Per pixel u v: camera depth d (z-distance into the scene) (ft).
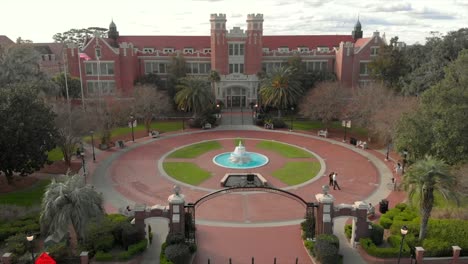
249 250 87.86
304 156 167.63
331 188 128.47
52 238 82.84
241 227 99.81
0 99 116.98
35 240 88.02
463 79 117.70
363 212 85.97
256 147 182.80
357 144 183.42
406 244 83.30
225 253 86.38
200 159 162.71
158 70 271.90
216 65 265.95
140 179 137.59
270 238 93.66
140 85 231.09
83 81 253.24
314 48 290.15
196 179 137.80
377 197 120.78
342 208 86.38
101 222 83.82
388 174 142.72
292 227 99.91
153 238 92.63
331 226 86.33
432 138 115.96
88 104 204.64
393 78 223.30
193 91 216.95
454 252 80.53
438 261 80.48
